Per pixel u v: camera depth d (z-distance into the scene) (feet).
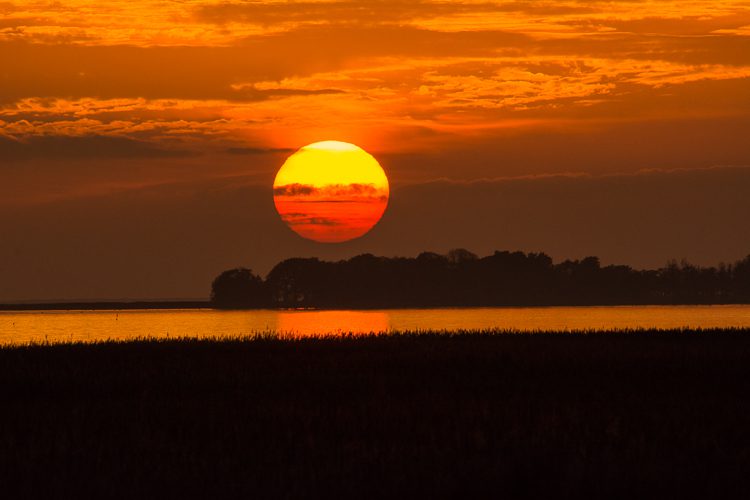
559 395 384.47
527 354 539.70
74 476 230.07
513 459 237.45
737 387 413.39
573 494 215.10
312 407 350.64
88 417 325.42
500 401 361.30
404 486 219.00
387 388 415.85
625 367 484.74
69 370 482.28
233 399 379.14
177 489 218.59
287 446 268.21
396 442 274.16
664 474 228.02
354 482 222.07
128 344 637.30
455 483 219.41
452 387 417.49
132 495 214.69
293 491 215.10
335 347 612.29
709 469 233.76
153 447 268.00
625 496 214.07
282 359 535.19
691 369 475.31
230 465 240.94
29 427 303.07
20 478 228.02
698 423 306.14
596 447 258.37
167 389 418.51
